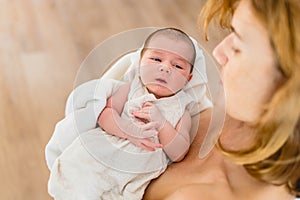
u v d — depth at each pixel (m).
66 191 1.20
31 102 2.50
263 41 0.95
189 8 3.07
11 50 2.79
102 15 3.01
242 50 0.99
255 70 0.98
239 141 1.07
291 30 0.90
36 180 2.20
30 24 2.96
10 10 3.06
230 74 1.02
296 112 0.94
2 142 2.33
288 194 1.14
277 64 0.95
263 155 1.00
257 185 1.10
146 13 3.03
